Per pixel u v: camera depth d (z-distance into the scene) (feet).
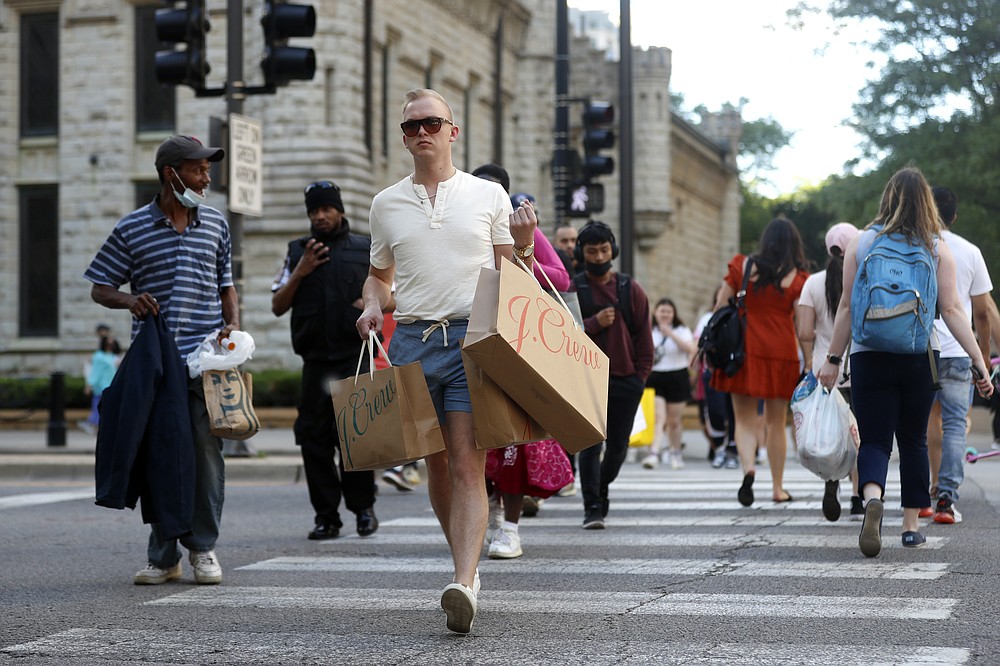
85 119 152.87
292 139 138.41
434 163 33.65
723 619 33.55
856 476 54.24
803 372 58.23
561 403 31.32
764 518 54.49
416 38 170.09
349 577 41.88
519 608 35.53
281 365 138.41
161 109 152.35
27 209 156.35
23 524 58.18
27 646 31.55
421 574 42.34
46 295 156.15
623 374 52.31
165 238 40.01
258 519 59.06
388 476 71.61
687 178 284.82
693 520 54.39
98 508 64.85
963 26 172.65
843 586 37.83
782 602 35.63
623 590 38.11
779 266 56.34
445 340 32.86
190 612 35.96
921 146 173.58
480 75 193.06
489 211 33.53
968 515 53.62
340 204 51.24
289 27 80.89
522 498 45.68
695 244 295.28
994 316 50.26
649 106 244.22
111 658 30.19
